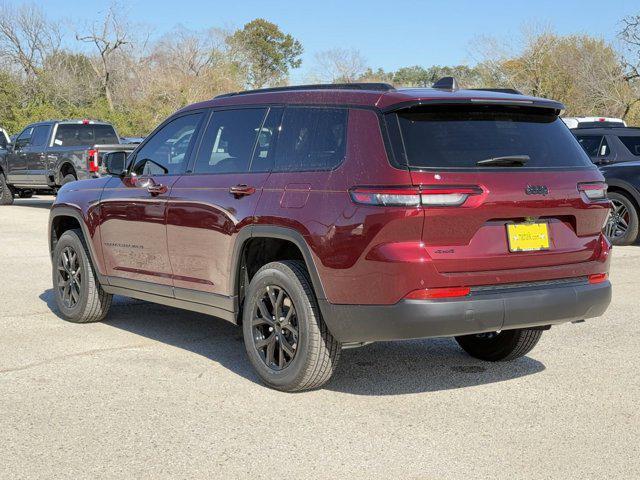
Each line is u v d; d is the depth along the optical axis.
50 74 52.00
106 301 6.50
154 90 50.97
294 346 4.66
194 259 5.33
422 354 5.65
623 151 11.80
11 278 8.73
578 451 3.85
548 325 4.66
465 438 4.01
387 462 3.71
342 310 4.31
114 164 6.01
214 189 5.16
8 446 3.90
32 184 18.14
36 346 5.82
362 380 5.01
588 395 4.72
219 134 5.37
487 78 40.81
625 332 6.32
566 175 4.54
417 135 4.26
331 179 4.42
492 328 4.30
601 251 4.72
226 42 67.00
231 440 3.98
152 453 3.82
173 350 5.73
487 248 4.26
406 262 4.10
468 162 4.26
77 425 4.19
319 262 4.38
